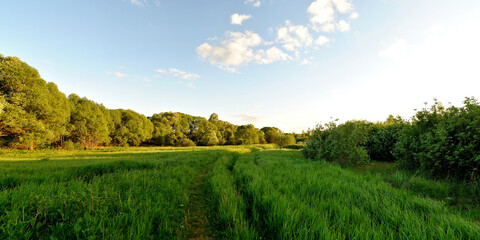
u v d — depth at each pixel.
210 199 5.20
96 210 3.10
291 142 51.94
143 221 3.10
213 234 3.40
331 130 11.35
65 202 3.03
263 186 5.04
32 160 14.27
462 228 2.57
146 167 9.52
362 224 2.81
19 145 25.53
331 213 3.48
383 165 9.73
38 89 25.06
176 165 10.25
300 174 6.77
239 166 9.55
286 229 2.75
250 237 2.74
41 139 24.84
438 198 4.48
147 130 59.41
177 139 71.69
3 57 23.05
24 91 24.06
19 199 3.14
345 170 7.68
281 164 9.80
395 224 2.95
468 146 5.15
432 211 3.31
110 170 8.45
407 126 7.67
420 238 2.42
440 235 2.40
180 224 3.56
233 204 3.98
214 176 7.31
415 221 2.83
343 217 3.10
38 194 3.49
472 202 4.08
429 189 5.01
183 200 4.81
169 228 3.16
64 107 32.84
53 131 27.77
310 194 4.67
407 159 7.48
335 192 4.68
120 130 50.81
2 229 2.25
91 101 43.16
